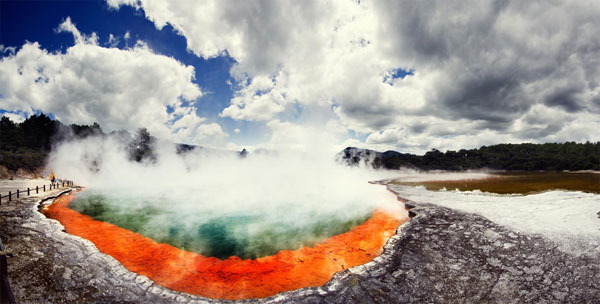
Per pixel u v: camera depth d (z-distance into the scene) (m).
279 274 8.54
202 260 9.53
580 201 15.74
